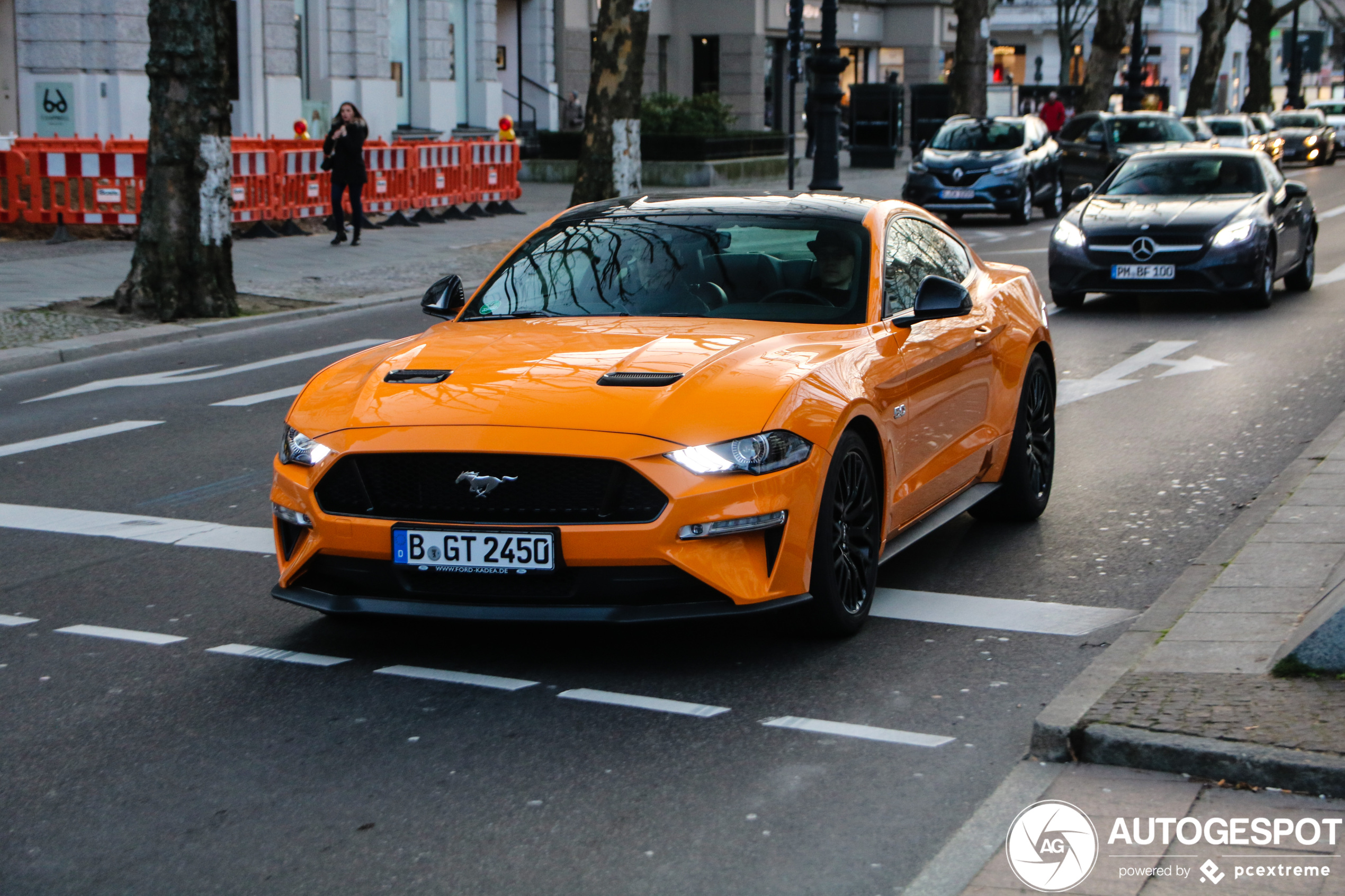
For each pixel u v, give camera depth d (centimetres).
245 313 1557
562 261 639
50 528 737
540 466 489
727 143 3472
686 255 625
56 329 1413
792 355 542
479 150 2675
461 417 501
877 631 564
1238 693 440
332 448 512
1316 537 620
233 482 834
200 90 1497
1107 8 4366
